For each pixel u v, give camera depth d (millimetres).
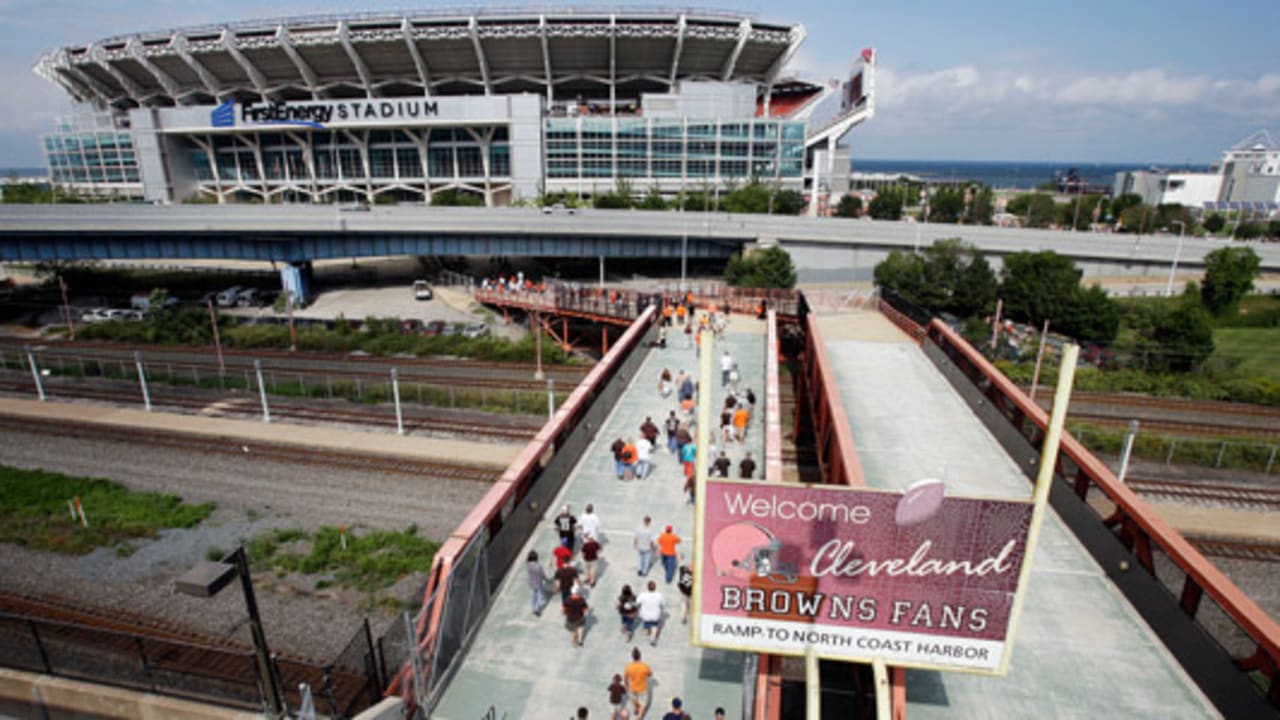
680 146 108188
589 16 109125
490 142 111625
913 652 8969
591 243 72438
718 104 109438
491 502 13195
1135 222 111875
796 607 9031
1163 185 163750
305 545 25094
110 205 68375
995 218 131750
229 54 114688
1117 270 70625
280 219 67500
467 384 43812
